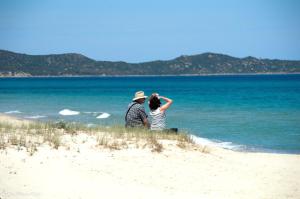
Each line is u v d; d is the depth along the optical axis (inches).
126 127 569.3
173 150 502.3
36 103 1910.7
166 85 5054.1
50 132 521.0
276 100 2007.9
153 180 403.9
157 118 570.3
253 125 1070.4
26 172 377.7
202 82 6250.0
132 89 3811.5
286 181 444.8
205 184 409.4
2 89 3890.3
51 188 349.1
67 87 4480.8
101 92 3144.7
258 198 376.8
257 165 513.7
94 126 619.2
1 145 429.1
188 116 1284.4
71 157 431.5
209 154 526.6
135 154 467.2
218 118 1224.8
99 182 378.6
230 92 2947.8
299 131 965.8
